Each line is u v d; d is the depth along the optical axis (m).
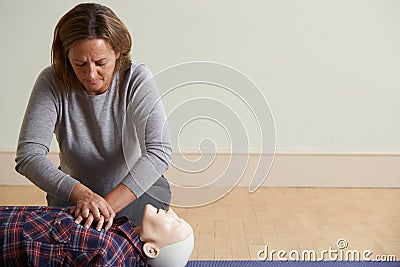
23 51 4.46
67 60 2.13
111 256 1.90
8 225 1.92
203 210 3.85
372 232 3.43
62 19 2.06
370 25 4.37
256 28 4.39
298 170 4.46
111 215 2.03
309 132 4.48
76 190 2.08
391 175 4.46
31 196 4.18
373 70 4.41
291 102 4.45
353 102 4.45
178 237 2.01
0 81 4.48
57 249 1.89
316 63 4.41
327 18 4.38
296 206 3.96
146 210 2.02
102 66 2.07
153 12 4.39
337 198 4.17
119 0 4.39
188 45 4.41
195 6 4.38
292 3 4.37
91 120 2.24
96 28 2.02
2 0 4.41
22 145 2.18
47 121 2.20
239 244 3.21
